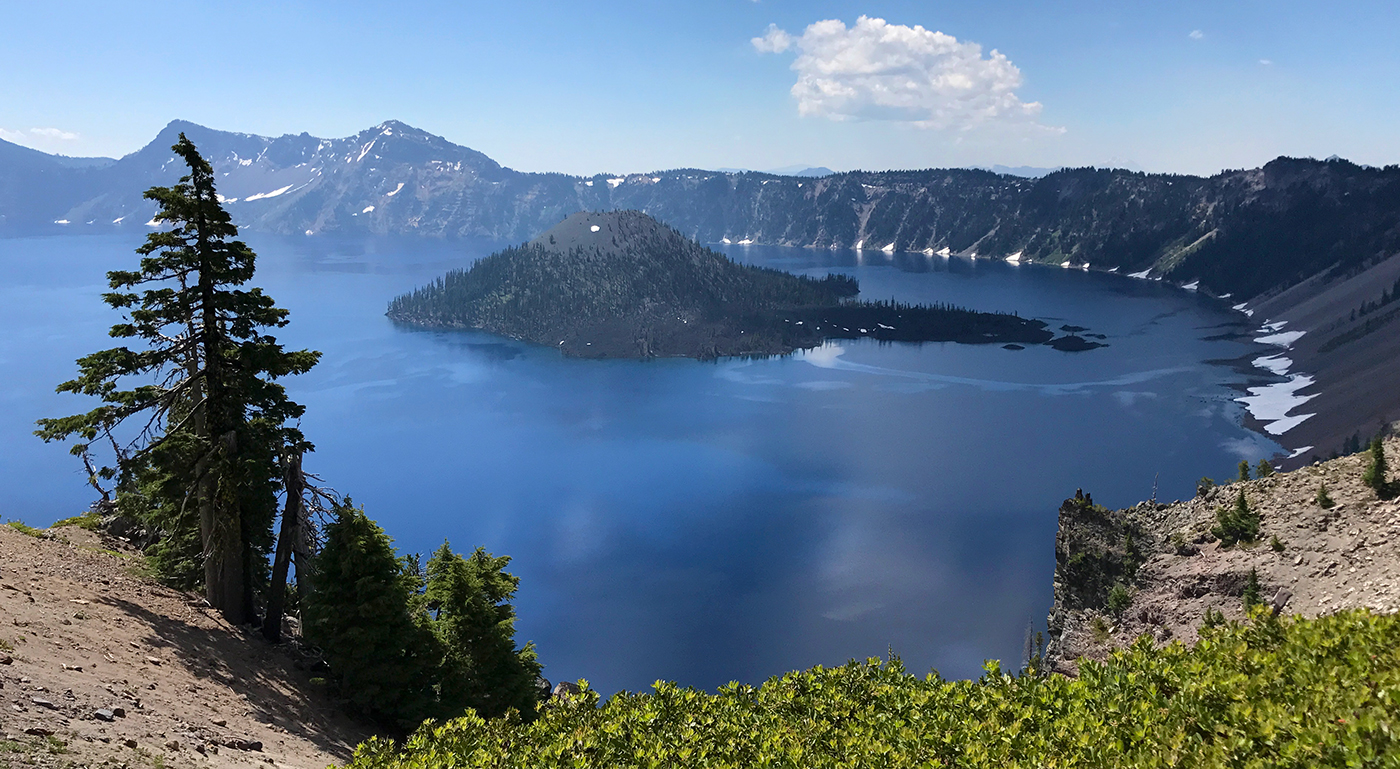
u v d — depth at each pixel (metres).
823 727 28.72
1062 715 25.61
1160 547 95.75
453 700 50.88
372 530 47.56
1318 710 19.45
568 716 33.00
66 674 31.25
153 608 47.00
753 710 32.53
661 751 27.70
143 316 48.28
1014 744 24.00
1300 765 17.38
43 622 36.31
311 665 51.59
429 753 30.03
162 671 37.72
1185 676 24.53
